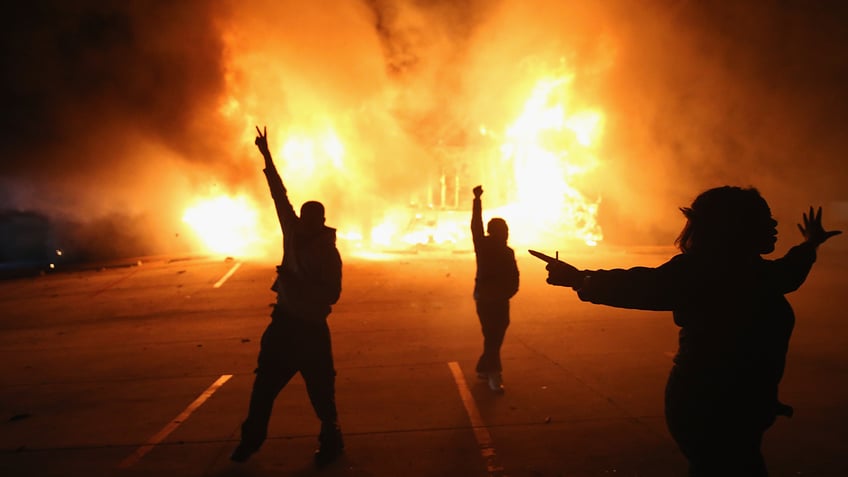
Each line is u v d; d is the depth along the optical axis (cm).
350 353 770
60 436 519
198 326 998
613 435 477
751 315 241
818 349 717
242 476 428
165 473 438
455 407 555
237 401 602
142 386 670
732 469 240
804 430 473
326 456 445
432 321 948
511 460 439
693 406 242
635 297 245
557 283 260
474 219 607
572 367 674
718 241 248
